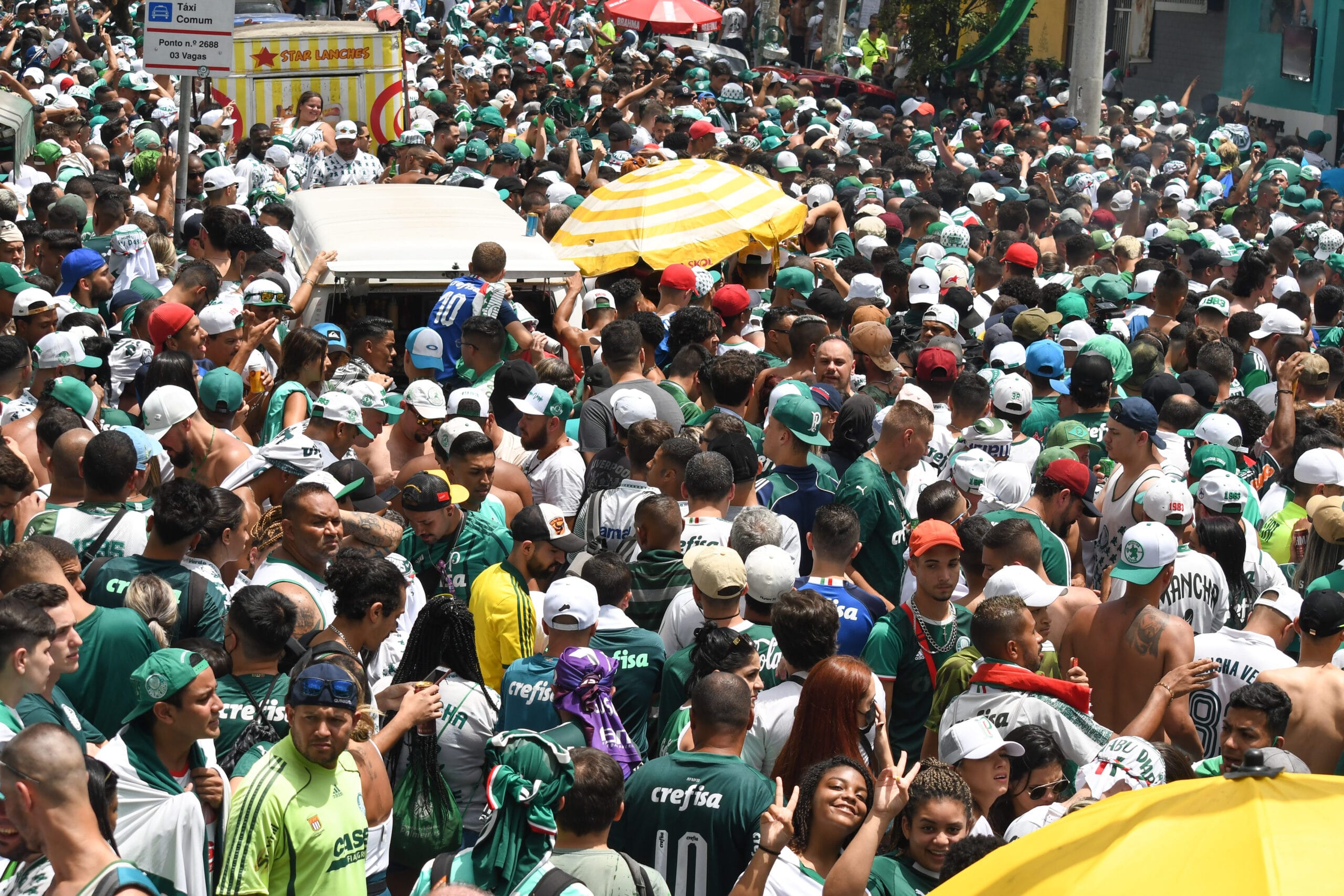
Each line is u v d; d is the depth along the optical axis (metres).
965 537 9.73
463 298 13.42
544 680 7.81
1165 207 25.81
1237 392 15.26
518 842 6.00
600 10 48.19
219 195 18.67
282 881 6.21
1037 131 34.19
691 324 13.29
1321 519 10.41
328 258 13.85
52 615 6.56
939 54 43.84
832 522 8.92
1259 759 3.54
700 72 36.28
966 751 7.16
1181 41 46.75
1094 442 12.02
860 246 18.98
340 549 8.71
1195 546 10.52
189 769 6.43
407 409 11.06
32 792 5.25
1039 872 3.55
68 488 9.10
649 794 6.90
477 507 9.83
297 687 6.24
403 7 46.53
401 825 7.29
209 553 8.33
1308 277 20.39
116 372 12.27
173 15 16.08
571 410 11.48
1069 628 9.13
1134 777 7.00
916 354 13.98
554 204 20.33
